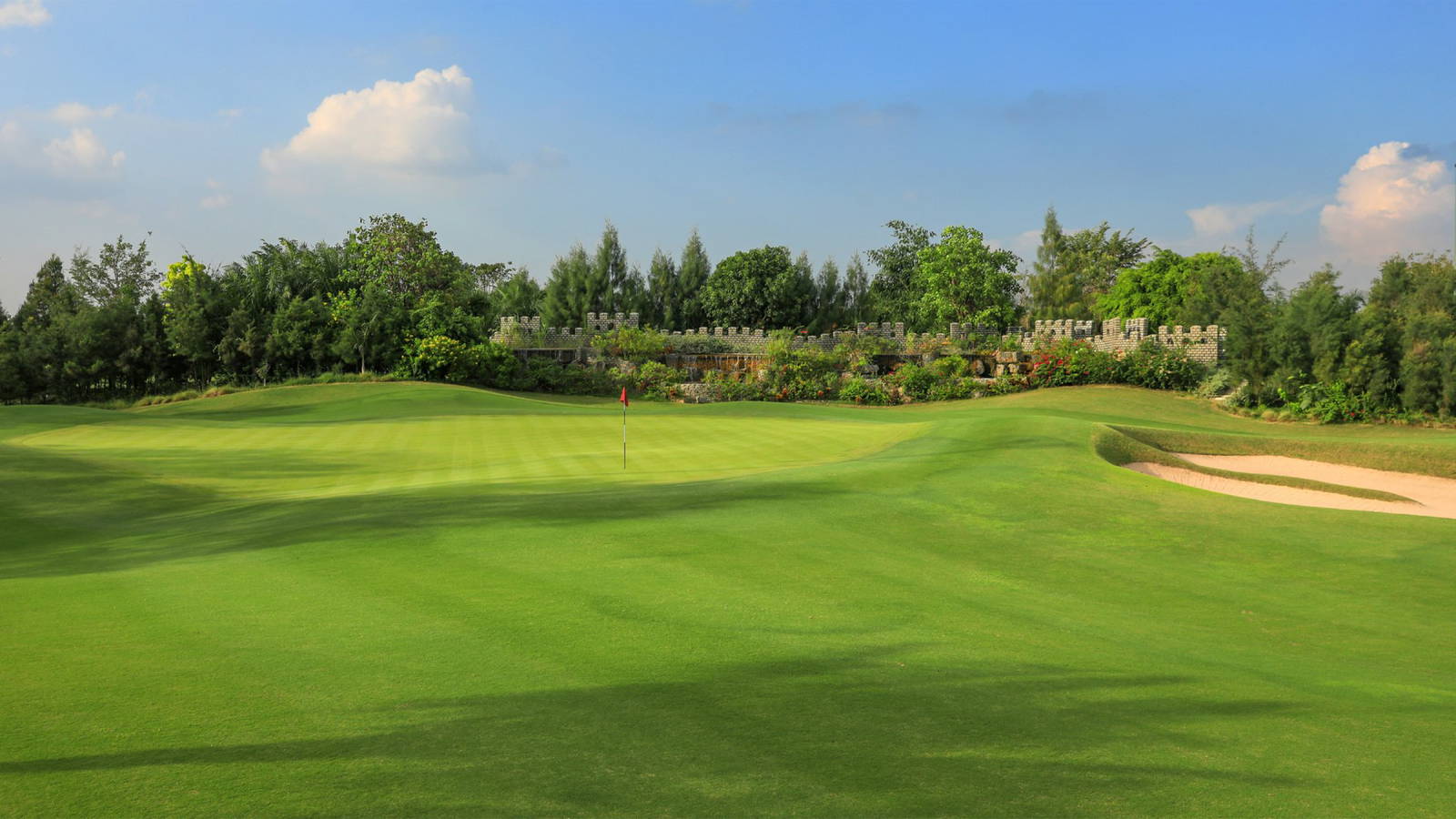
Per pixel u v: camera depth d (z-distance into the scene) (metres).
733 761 5.55
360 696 6.60
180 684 6.82
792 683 7.21
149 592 10.01
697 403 53.09
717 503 15.61
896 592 10.99
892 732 6.18
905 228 85.94
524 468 22.19
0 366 53.72
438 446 27.70
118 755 5.44
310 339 53.50
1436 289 44.84
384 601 9.62
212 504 17.48
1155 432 25.80
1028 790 5.27
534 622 8.83
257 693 6.64
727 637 8.57
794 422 34.53
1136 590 12.11
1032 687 7.43
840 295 81.62
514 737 5.84
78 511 16.55
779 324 78.12
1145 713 6.87
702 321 81.06
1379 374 42.69
